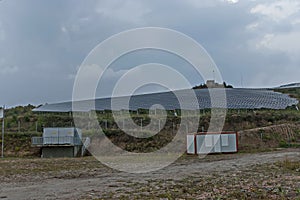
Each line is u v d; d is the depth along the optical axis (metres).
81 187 14.45
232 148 36.00
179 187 13.34
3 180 17.42
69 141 39.28
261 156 29.48
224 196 11.05
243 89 74.62
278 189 11.87
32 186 15.16
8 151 42.91
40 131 50.03
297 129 51.25
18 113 62.69
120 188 13.75
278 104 64.88
